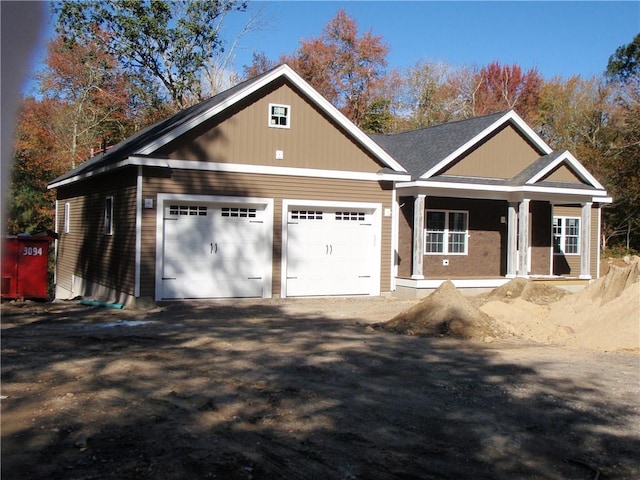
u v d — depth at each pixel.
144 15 33.56
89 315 13.36
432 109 45.94
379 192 17.58
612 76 43.66
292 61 41.38
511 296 16.89
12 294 15.23
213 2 35.16
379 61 41.47
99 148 32.69
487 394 7.46
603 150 36.31
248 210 15.95
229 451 5.32
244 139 15.66
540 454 5.52
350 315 14.20
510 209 20.52
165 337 10.71
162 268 14.84
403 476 4.94
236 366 8.55
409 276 20.72
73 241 20.70
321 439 5.71
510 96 46.91
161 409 6.43
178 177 14.85
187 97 36.44
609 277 13.52
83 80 33.25
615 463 5.37
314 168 16.59
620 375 8.66
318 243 16.98
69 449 5.24
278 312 14.38
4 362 8.34
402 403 6.96
